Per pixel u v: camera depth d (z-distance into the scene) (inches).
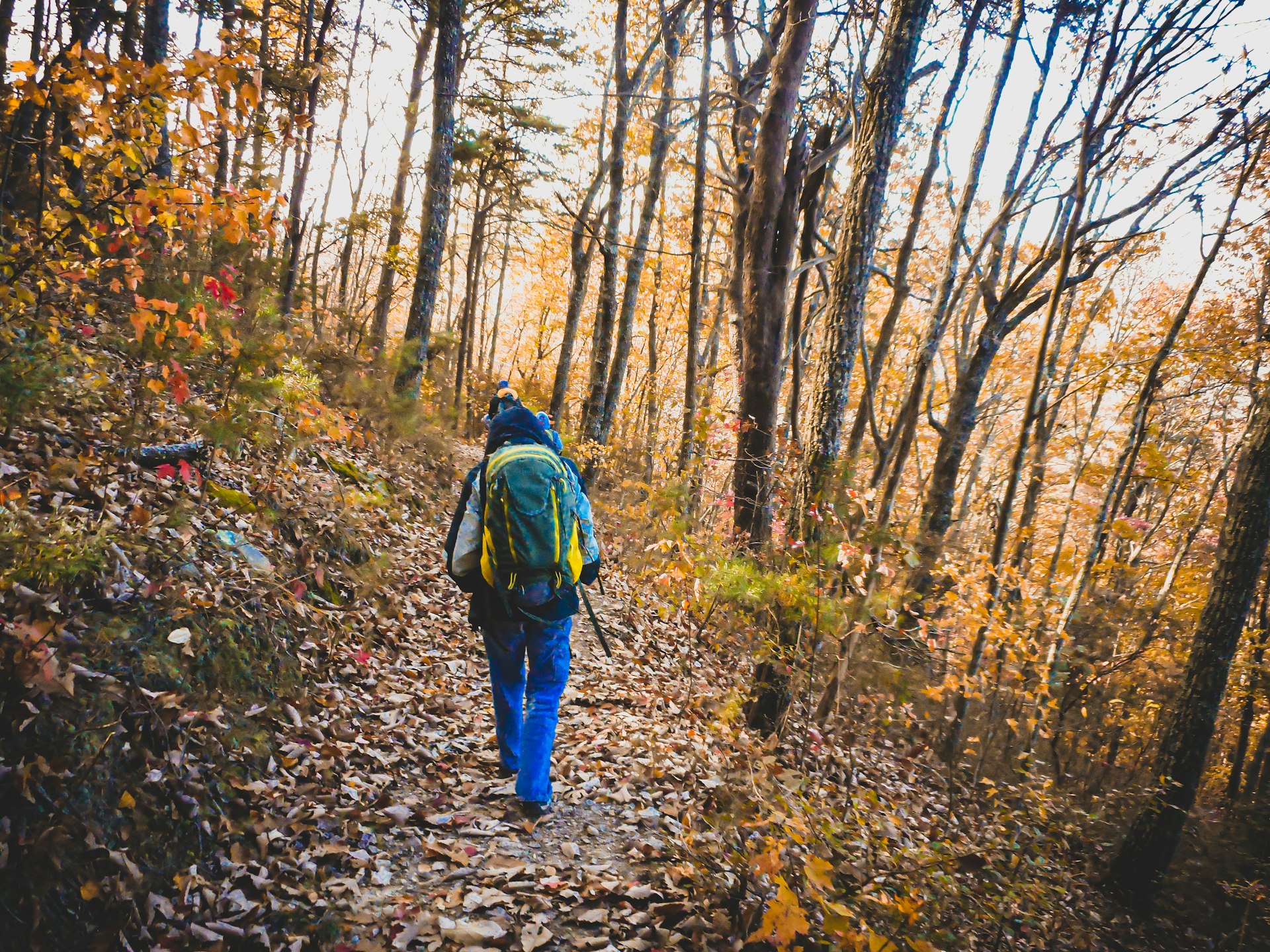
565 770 142.7
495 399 140.6
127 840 86.7
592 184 654.5
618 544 368.5
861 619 158.2
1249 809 321.7
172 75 109.5
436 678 172.7
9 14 188.9
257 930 84.8
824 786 145.9
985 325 465.1
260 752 114.0
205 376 153.0
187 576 130.0
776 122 209.2
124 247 126.9
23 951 71.3
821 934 99.2
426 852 107.4
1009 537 318.7
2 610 93.1
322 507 202.8
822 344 205.2
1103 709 392.8
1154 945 245.9
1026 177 311.4
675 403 864.9
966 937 119.0
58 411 149.3
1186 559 577.0
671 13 356.8
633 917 99.6
